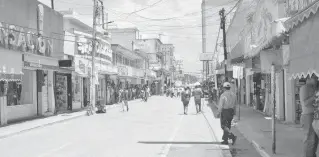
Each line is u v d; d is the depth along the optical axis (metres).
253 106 26.14
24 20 19.94
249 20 16.89
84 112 26.98
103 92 41.50
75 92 31.61
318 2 5.54
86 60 29.95
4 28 17.17
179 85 86.19
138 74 59.62
